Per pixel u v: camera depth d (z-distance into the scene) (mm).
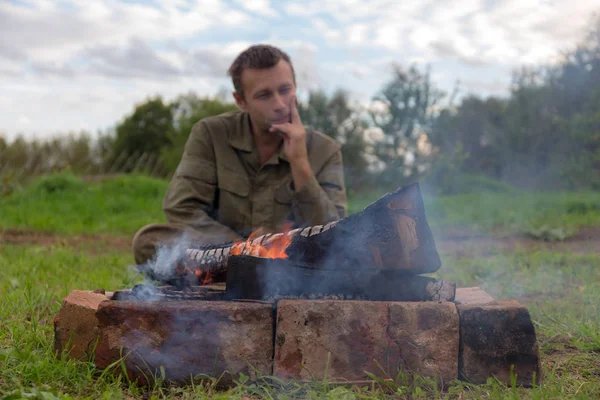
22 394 1758
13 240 6609
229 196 3316
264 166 3336
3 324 2697
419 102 13438
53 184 11625
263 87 3186
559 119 15734
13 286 3566
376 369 2039
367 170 13195
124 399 1923
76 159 18844
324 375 2012
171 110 30750
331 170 3498
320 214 3215
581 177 14836
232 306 2074
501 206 10477
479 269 4695
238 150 3365
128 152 30328
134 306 2061
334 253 2203
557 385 2012
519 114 16688
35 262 4504
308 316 2039
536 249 6012
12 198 10797
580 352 2504
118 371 2051
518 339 2043
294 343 2035
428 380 2006
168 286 2559
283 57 3273
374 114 13469
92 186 12273
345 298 2195
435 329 2051
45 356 2176
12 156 17062
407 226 2162
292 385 2004
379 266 2174
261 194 3348
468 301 2486
